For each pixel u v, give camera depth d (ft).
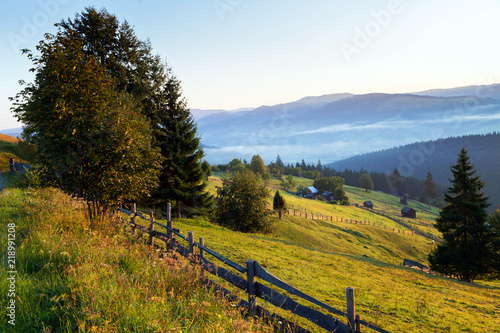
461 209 127.24
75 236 23.86
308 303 32.48
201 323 14.55
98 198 32.60
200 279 20.52
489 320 38.45
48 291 14.93
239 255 49.47
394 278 57.62
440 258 126.21
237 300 18.99
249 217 123.13
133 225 34.91
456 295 50.83
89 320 12.50
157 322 12.91
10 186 60.85
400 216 444.96
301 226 208.23
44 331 11.36
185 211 96.37
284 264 49.85
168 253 25.14
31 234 22.52
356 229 246.88
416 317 34.83
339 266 58.59
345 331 16.20
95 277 16.08
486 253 118.42
